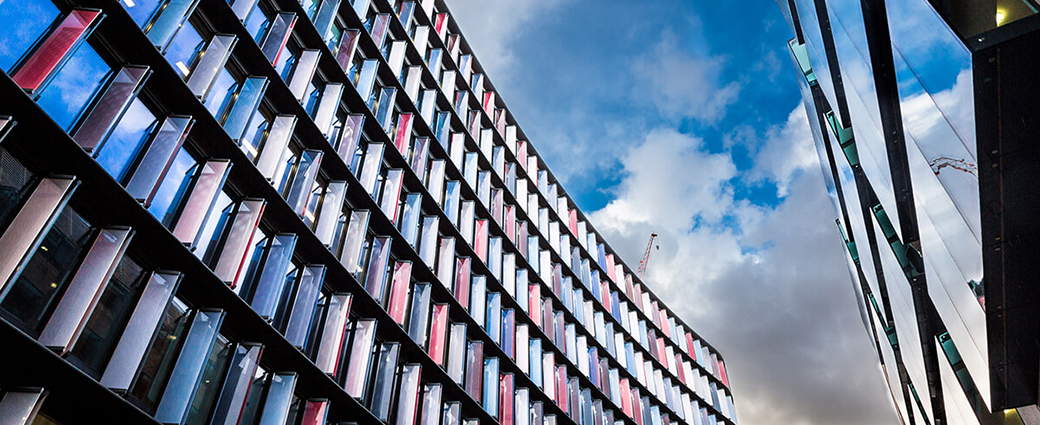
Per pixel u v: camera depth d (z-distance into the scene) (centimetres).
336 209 2219
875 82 1107
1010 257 882
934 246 1221
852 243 2608
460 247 3359
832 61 1548
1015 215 821
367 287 2406
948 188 958
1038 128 714
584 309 4931
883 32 1050
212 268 1681
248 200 1811
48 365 1134
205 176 1680
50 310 1201
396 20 3438
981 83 709
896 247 1680
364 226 2386
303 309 1928
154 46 1545
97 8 1433
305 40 2433
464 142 4009
